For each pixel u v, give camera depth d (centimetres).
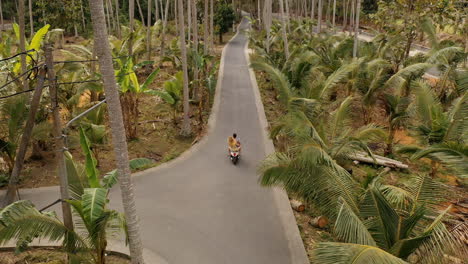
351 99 1056
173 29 5225
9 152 1145
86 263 688
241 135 1672
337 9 6469
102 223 634
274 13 7869
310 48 2069
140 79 2659
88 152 734
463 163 813
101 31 550
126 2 5378
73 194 757
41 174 1254
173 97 1634
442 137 1090
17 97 1115
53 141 1454
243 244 900
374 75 1639
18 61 1559
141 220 998
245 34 5281
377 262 477
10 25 5059
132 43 2483
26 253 852
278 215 1026
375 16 2470
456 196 1128
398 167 1317
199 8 4581
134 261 699
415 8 2103
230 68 3180
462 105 1052
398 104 1366
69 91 1666
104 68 571
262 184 812
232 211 1045
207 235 934
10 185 711
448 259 711
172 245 896
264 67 1254
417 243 579
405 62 2019
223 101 2191
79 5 3881
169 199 1112
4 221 558
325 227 977
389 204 643
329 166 752
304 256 857
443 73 1673
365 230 586
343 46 2258
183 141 1593
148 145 1536
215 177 1259
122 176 635
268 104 2183
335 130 1041
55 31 1570
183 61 1531
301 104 1039
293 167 775
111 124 605
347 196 718
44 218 625
